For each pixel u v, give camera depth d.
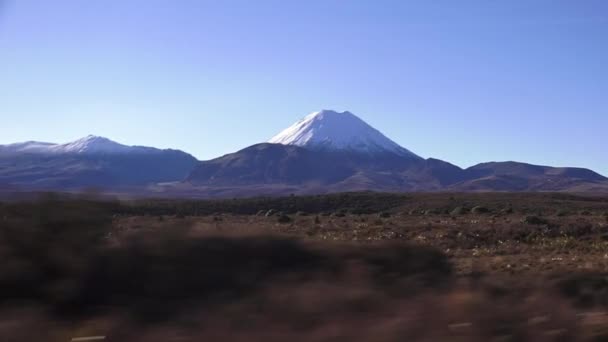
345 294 11.35
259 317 10.28
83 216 12.84
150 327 10.00
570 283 15.47
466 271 21.61
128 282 11.59
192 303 11.05
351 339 9.46
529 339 10.26
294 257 14.12
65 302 10.88
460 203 103.62
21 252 11.51
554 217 65.62
